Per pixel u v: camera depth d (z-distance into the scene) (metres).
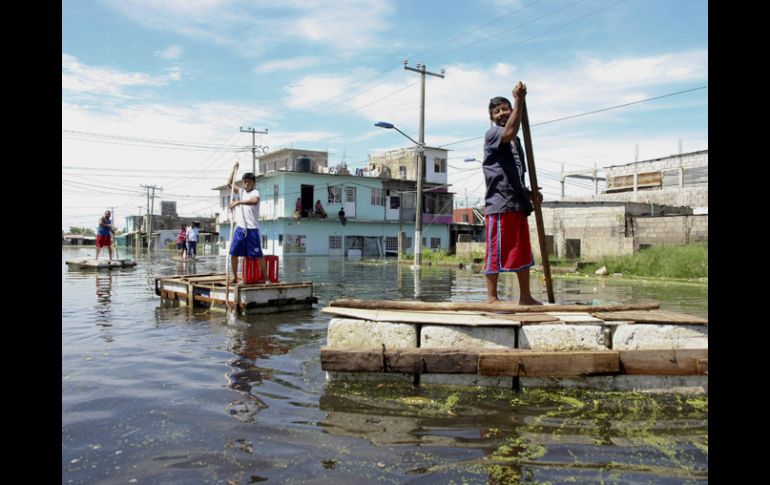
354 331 3.89
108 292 10.08
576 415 3.04
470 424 2.88
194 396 3.34
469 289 11.56
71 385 3.57
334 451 2.49
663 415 3.06
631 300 9.60
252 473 2.25
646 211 24.97
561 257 25.12
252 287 7.11
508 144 4.52
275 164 45.09
